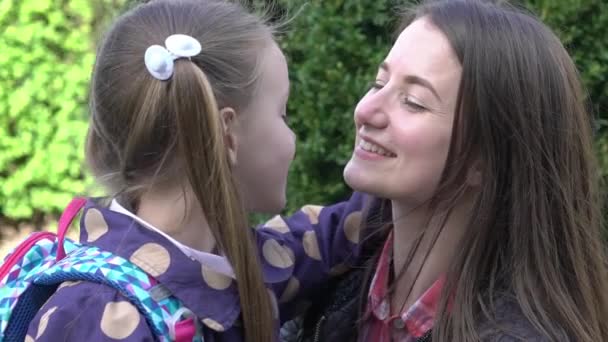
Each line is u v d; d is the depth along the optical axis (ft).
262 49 4.11
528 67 3.86
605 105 7.09
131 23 4.00
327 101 7.71
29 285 3.81
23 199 14.21
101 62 3.98
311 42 7.77
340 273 4.67
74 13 13.71
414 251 4.14
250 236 3.90
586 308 3.97
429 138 3.83
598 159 6.86
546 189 3.95
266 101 4.10
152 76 3.76
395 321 4.19
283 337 4.77
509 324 3.65
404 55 3.92
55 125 13.89
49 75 13.73
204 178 3.71
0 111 13.75
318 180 7.99
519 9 4.23
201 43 3.90
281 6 7.86
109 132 3.94
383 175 3.95
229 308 3.87
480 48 3.80
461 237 3.97
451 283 3.90
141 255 3.76
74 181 14.05
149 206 3.96
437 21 3.92
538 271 3.84
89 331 3.51
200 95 3.70
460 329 3.72
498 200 3.88
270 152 4.13
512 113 3.81
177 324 3.66
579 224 4.10
